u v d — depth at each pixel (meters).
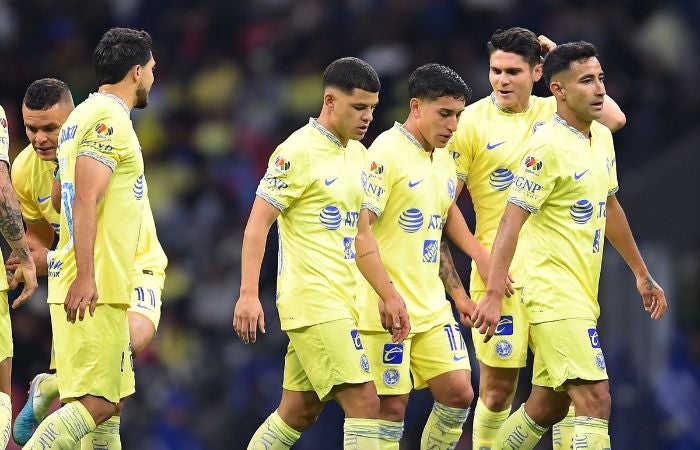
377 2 72.12
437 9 70.88
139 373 55.66
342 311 27.86
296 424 29.48
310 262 27.86
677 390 50.62
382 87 66.81
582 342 28.14
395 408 29.75
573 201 28.45
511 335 30.97
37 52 73.06
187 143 68.56
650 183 50.03
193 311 59.69
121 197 26.95
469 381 29.97
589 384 28.20
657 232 49.84
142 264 30.86
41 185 30.77
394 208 29.73
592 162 28.64
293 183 27.67
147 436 53.50
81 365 26.73
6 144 27.45
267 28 73.19
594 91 28.22
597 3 72.12
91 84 70.75
